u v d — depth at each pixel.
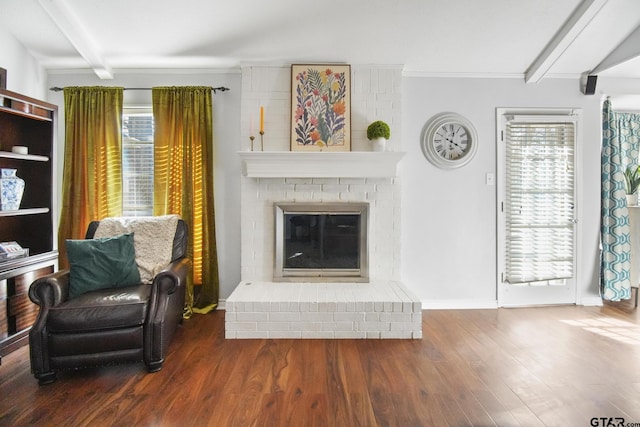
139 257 2.88
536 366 2.39
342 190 3.48
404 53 3.31
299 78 3.41
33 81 3.33
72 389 2.12
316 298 2.96
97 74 3.46
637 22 2.94
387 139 3.38
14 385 2.16
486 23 2.95
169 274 2.42
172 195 3.43
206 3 2.71
